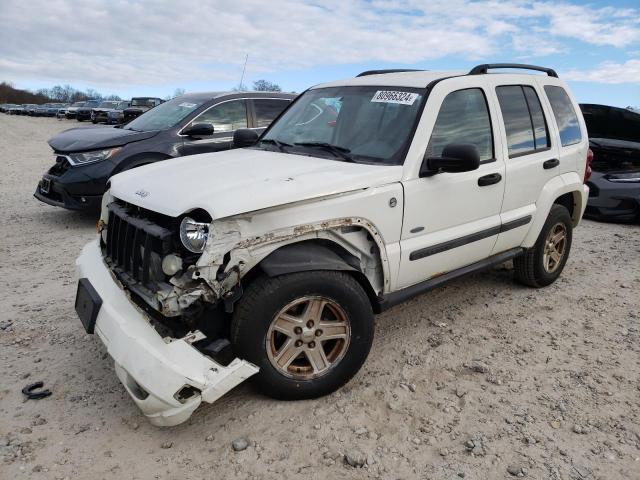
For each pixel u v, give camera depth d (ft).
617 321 15.17
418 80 13.43
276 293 9.75
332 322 10.68
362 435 9.84
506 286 17.71
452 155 11.37
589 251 22.61
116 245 11.39
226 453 9.32
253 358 9.87
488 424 10.27
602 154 29.96
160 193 10.36
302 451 9.39
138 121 27.14
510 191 14.53
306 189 10.12
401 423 10.24
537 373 12.20
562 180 16.57
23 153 60.29
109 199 12.35
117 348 9.20
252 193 9.64
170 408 8.82
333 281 10.28
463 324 14.70
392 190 11.39
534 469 9.07
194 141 24.88
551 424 10.29
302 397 10.66
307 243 10.55
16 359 12.21
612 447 9.68
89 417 10.21
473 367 12.32
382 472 8.95
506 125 14.69
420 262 12.34
